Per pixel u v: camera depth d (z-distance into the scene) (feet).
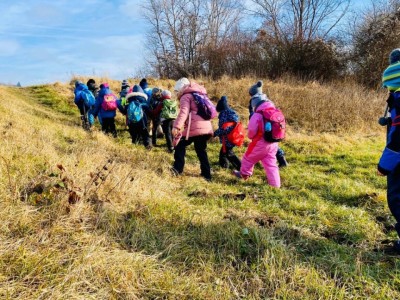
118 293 8.05
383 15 74.23
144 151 24.67
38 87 55.77
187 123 18.88
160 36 112.06
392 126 10.16
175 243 10.26
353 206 15.70
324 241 11.54
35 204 10.86
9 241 8.91
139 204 12.60
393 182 10.50
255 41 81.00
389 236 12.31
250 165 19.17
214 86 51.31
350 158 25.35
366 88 65.87
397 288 9.08
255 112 18.66
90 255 8.82
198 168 21.88
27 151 15.38
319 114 39.47
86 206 11.38
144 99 27.55
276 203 15.46
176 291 8.38
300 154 26.73
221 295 8.49
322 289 8.75
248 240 10.95
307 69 74.13
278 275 9.20
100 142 24.50
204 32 109.40
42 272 8.12
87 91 32.76
